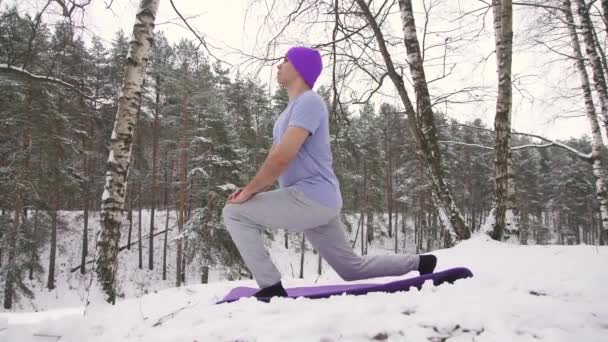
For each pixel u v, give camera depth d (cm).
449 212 620
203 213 1717
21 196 1422
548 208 4494
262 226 227
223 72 2483
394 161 3109
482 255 456
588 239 4869
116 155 400
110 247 378
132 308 294
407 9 656
